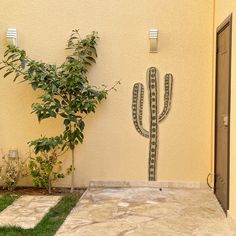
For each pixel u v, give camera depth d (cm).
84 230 388
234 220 391
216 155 524
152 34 553
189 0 563
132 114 576
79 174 583
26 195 533
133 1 568
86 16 572
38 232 380
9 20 576
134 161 580
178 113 573
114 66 574
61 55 577
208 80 567
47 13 574
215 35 540
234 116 403
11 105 582
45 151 552
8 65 563
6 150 584
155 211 454
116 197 519
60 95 552
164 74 571
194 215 440
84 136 580
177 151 575
